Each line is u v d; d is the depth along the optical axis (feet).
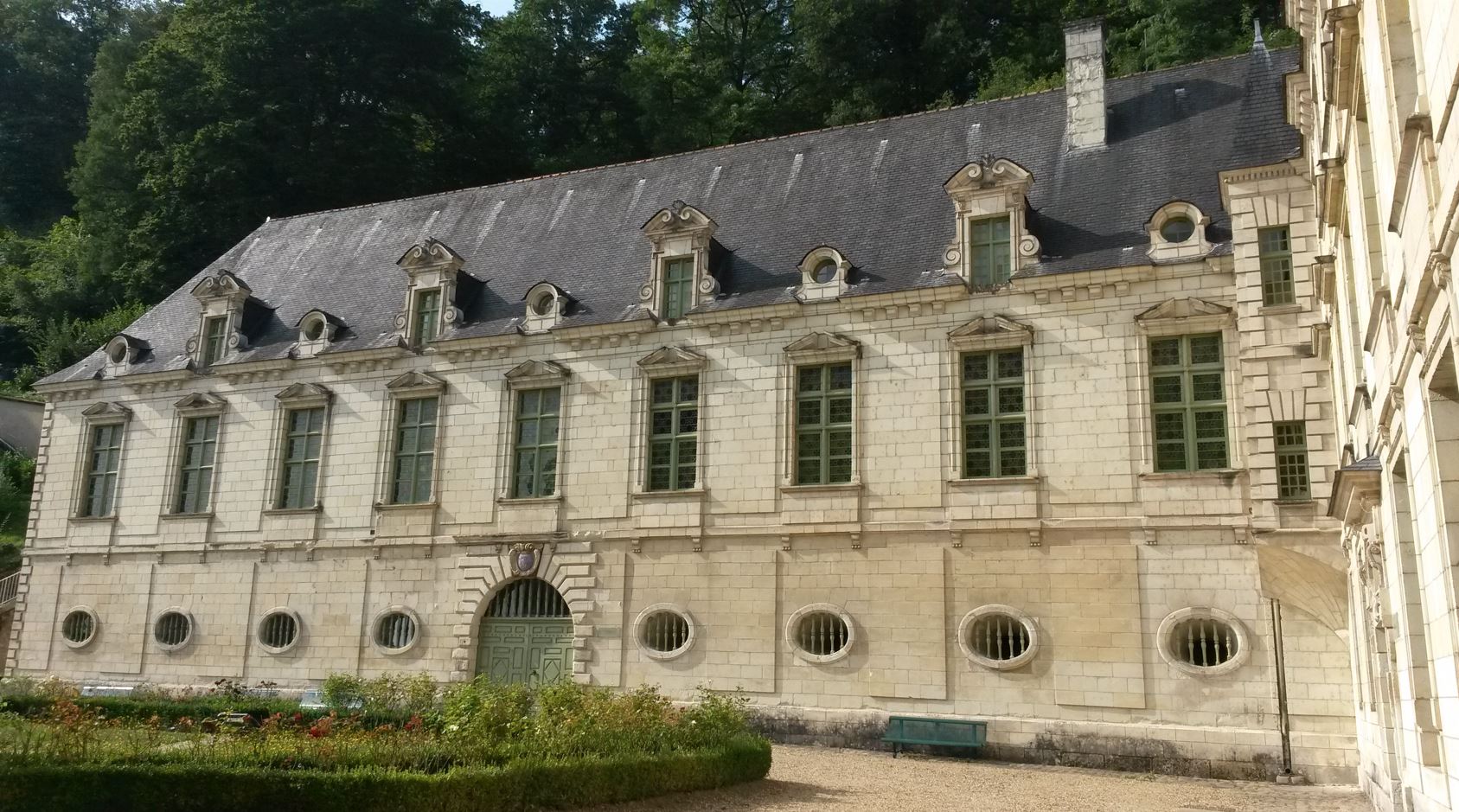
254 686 102.89
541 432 99.45
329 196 175.73
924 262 90.89
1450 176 26.63
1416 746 40.22
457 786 44.73
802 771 67.92
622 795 51.60
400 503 102.58
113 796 42.06
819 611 85.71
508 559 96.89
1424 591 36.60
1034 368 83.51
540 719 57.67
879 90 185.78
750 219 103.71
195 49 176.24
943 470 84.33
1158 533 77.71
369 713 75.20
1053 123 97.96
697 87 209.87
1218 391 79.05
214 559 109.40
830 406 89.86
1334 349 66.95
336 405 108.06
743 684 86.63
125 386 119.34
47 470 121.19
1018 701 78.84
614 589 92.79
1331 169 53.57
